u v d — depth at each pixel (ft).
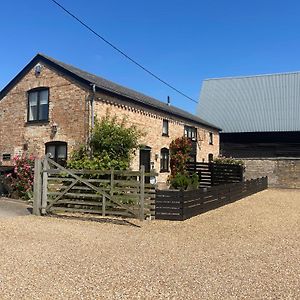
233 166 83.76
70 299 16.26
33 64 60.54
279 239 29.89
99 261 22.21
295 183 95.40
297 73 131.34
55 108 57.31
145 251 24.95
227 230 33.19
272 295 17.12
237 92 134.00
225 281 19.03
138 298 16.57
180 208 37.91
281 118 119.24
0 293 16.67
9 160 62.34
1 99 64.08
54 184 39.65
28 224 33.50
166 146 74.38
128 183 37.88
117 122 57.67
